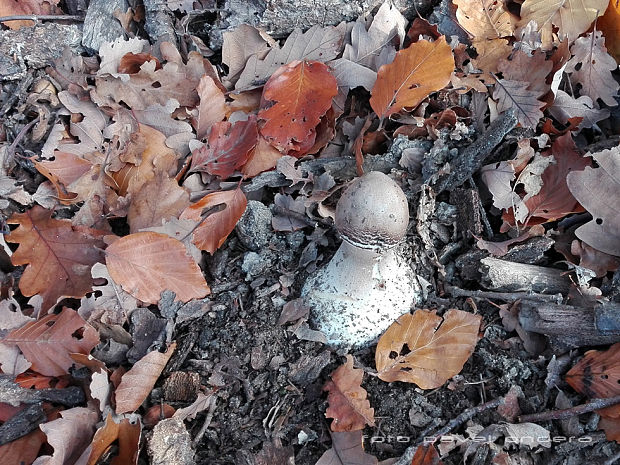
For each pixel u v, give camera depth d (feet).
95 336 1.06
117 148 1.25
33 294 1.12
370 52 1.37
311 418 1.06
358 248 1.02
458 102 1.32
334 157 1.31
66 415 0.97
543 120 1.31
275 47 1.36
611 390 1.00
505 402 1.04
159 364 1.06
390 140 1.31
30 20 1.40
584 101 1.30
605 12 1.35
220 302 1.17
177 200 1.20
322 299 1.14
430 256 1.21
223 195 1.20
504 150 1.26
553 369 1.06
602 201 1.12
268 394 1.08
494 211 1.23
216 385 1.08
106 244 1.16
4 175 1.25
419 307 1.18
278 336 1.13
